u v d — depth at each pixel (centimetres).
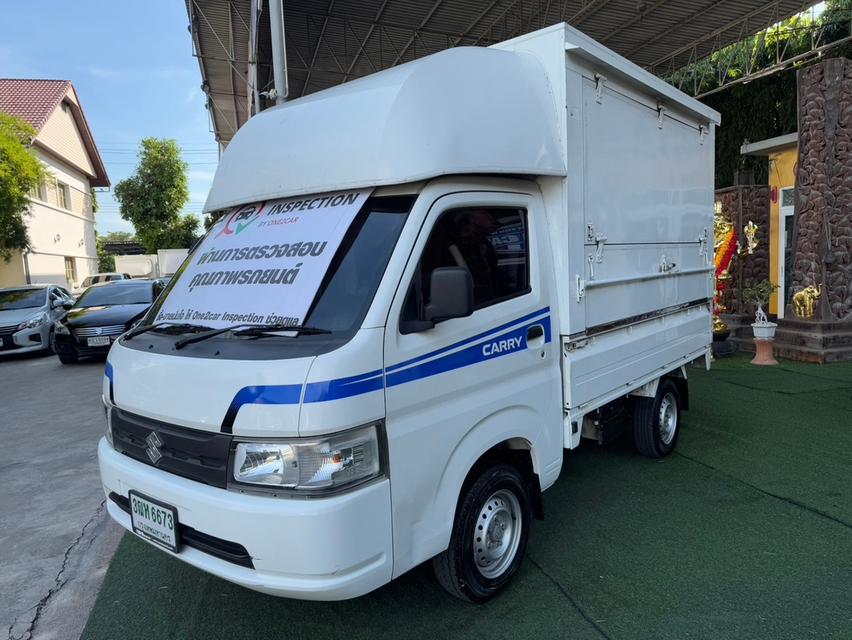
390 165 281
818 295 989
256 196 339
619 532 409
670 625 308
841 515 424
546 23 1367
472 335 302
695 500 456
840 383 800
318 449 239
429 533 282
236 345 271
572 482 496
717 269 1076
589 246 385
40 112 2538
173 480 273
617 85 416
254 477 246
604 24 1395
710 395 760
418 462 274
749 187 1273
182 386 269
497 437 318
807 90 999
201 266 345
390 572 264
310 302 275
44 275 2473
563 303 364
